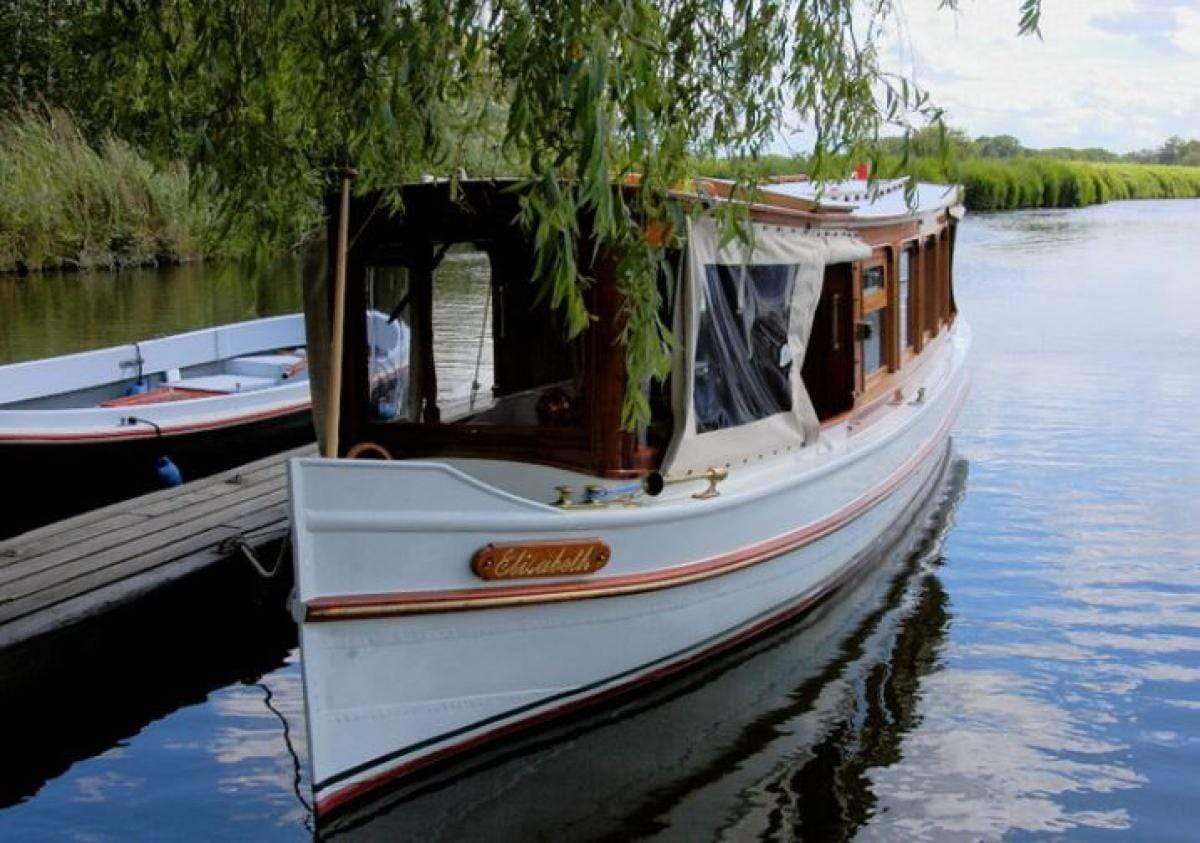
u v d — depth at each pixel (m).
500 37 4.22
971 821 5.39
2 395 10.25
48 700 6.29
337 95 4.93
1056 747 6.11
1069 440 12.88
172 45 5.12
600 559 5.54
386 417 6.26
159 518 8.12
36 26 25.69
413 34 4.15
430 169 5.18
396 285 6.17
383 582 4.91
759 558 6.59
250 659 7.41
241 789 5.69
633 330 4.85
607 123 4.14
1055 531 9.76
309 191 5.70
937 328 11.91
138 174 25.78
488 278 5.95
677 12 5.13
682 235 5.35
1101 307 23.28
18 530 9.45
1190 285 26.70
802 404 6.91
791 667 7.06
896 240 9.11
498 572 5.16
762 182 5.60
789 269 6.68
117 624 6.65
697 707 6.57
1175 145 99.12
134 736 6.28
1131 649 7.39
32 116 25.36
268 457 10.14
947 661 7.18
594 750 5.99
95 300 21.56
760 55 5.21
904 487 9.33
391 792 5.25
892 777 5.78
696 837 5.21
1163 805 5.54
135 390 11.63
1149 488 11.00
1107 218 53.12
